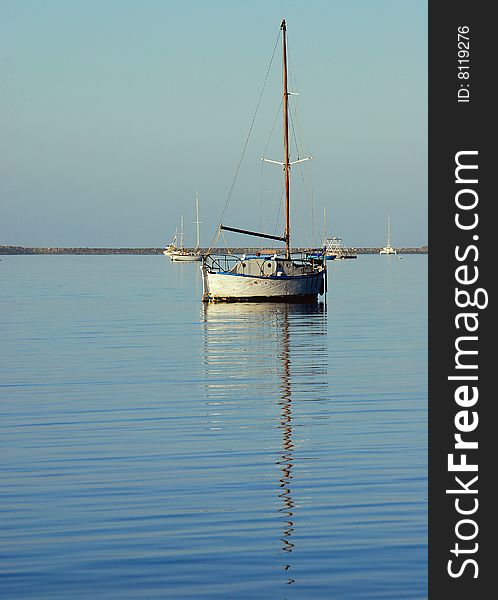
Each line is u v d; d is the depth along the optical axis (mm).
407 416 27328
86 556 15586
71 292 104688
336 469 21062
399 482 19906
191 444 23859
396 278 146375
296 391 32406
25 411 28703
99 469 21281
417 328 57500
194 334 54188
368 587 14211
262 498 18812
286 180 82500
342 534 16562
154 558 15461
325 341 49750
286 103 83312
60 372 37812
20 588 14281
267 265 78812
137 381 35125
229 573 14797
